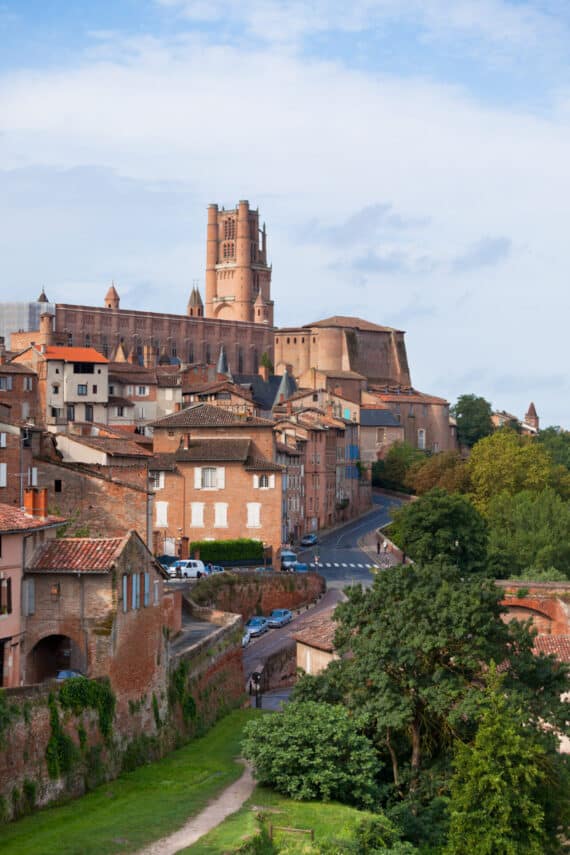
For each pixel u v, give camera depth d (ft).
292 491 646.33
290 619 446.19
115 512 315.58
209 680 305.32
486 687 243.60
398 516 629.10
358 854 207.41
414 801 234.38
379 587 264.31
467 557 562.25
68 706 217.77
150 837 200.75
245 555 512.63
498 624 254.88
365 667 245.86
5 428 303.48
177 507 522.88
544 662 253.24
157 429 547.49
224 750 271.49
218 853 193.98
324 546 645.51
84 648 236.22
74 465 342.23
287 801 230.68
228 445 531.50
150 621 257.34
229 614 349.41
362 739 239.71
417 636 244.42
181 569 465.06
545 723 256.52
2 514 236.22
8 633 230.48
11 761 199.72
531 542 574.15
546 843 227.20
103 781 228.22
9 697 201.26
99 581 237.04
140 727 249.34
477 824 217.77
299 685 262.26
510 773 219.00
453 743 240.12
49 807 209.46
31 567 237.86
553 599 402.93
